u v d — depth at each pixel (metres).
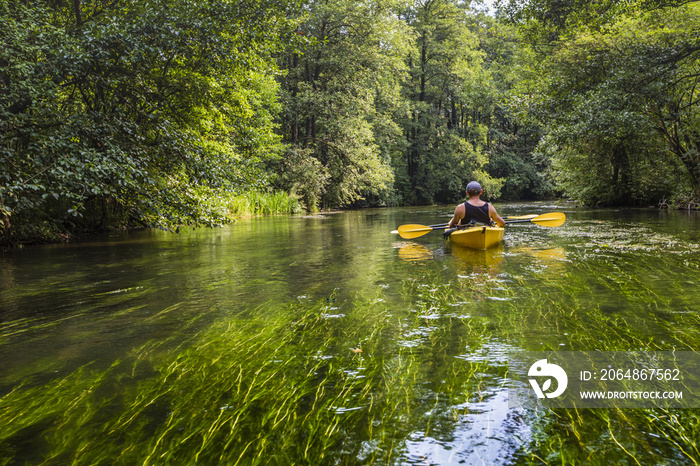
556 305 3.00
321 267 4.92
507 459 1.31
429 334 2.46
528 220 7.38
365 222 13.09
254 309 3.13
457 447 1.38
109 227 10.96
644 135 13.95
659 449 1.34
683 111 13.58
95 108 7.86
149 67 8.31
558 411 1.58
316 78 22.84
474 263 4.91
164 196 7.56
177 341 2.47
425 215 16.20
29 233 8.19
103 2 9.17
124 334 2.63
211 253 6.41
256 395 1.77
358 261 5.29
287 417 1.59
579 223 9.92
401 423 1.52
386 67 22.58
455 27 30.12
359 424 1.53
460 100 32.59
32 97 6.32
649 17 12.73
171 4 7.75
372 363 2.06
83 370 2.08
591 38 12.71
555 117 13.04
